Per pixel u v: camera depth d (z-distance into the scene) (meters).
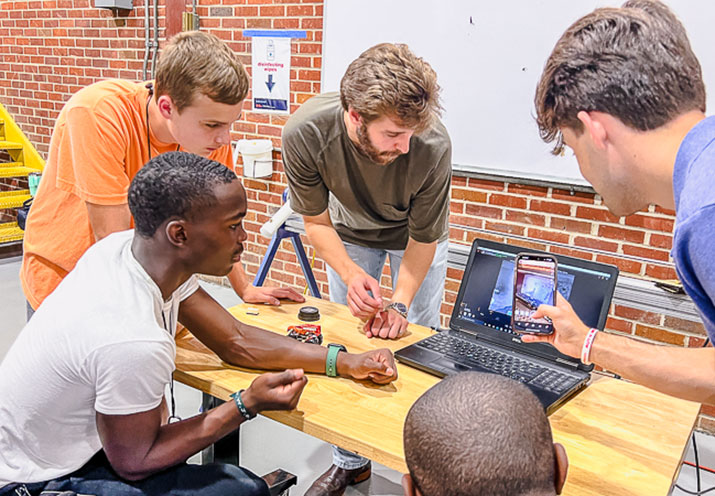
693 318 2.31
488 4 2.79
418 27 3.01
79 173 1.48
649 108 0.81
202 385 1.30
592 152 0.90
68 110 1.49
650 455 1.09
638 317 2.70
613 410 1.24
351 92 1.42
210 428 1.11
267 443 2.36
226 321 1.37
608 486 0.99
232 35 3.76
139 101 1.56
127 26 4.21
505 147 2.89
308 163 1.80
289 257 3.85
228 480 1.21
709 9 2.32
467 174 3.01
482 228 3.05
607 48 0.83
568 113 0.89
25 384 1.07
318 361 1.32
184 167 1.05
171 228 1.05
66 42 4.61
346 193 1.88
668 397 1.30
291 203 1.96
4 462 1.11
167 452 1.08
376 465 2.22
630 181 0.88
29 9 4.77
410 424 0.70
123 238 1.20
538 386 1.27
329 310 1.72
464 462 0.64
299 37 3.47
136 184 1.06
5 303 3.70
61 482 1.15
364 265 2.24
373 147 1.49
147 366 1.00
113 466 1.10
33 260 1.63
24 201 4.68
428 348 1.44
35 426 1.10
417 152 1.70
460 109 2.98
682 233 0.75
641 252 2.65
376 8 3.12
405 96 1.35
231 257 1.11
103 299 1.04
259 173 3.69
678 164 0.79
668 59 0.80
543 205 2.85
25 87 5.00
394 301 1.73
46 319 1.08
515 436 0.65
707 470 2.20
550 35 2.66
